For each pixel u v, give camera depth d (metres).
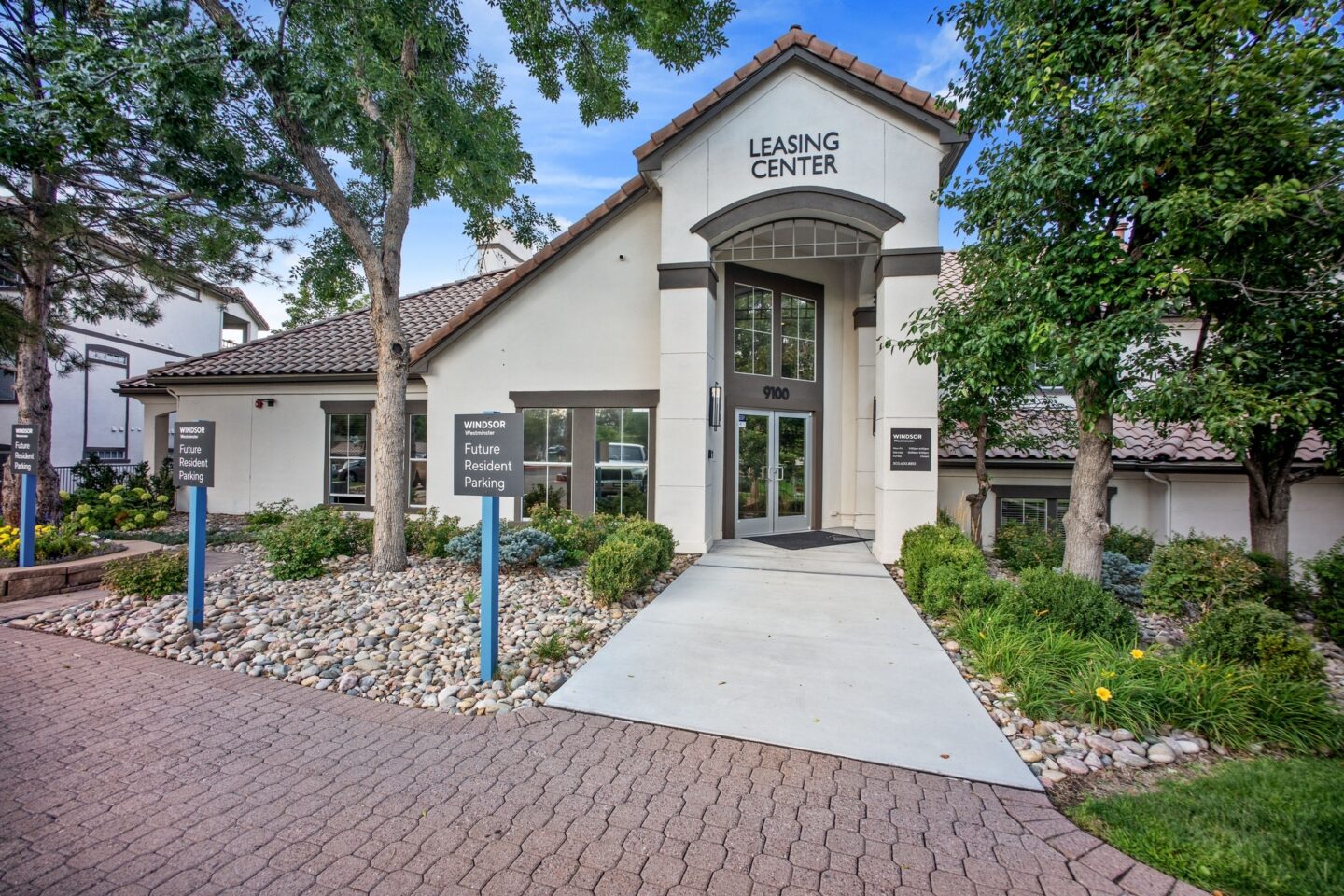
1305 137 4.79
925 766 3.42
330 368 12.77
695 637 5.57
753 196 9.17
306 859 2.63
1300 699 3.82
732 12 8.47
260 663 4.88
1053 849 2.73
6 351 8.55
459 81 8.95
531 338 11.11
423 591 6.93
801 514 12.24
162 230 9.95
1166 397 5.18
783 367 11.93
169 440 16.42
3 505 10.38
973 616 5.31
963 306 7.29
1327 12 4.78
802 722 3.93
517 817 2.94
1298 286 5.43
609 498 10.84
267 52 6.70
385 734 3.78
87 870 2.54
